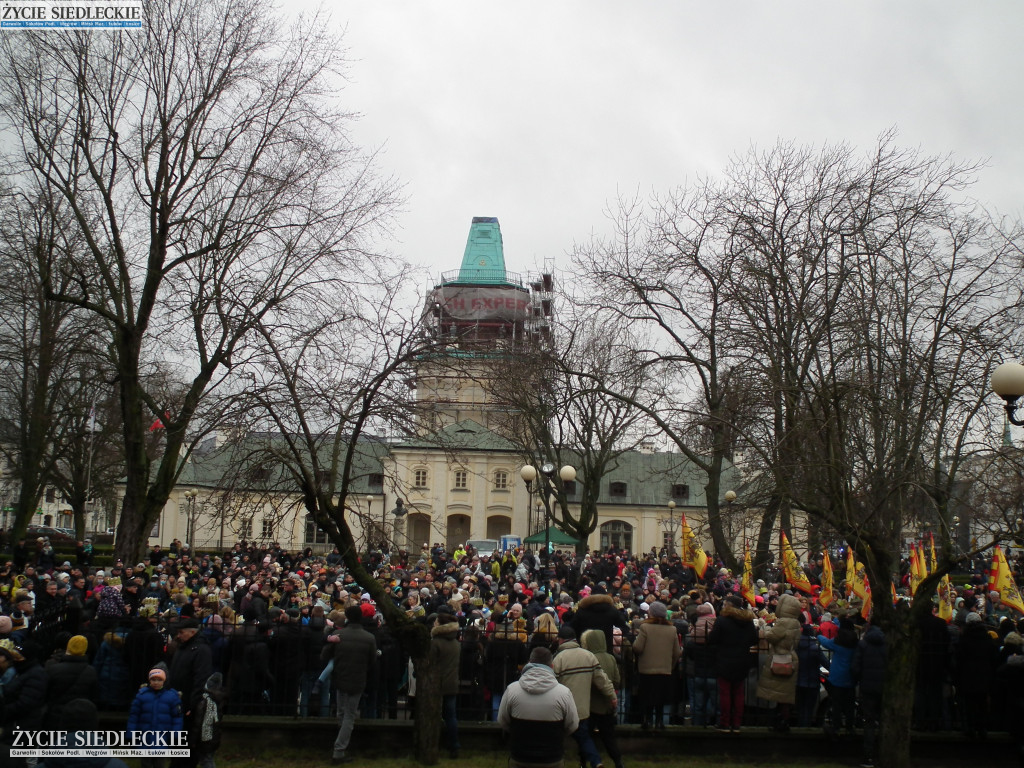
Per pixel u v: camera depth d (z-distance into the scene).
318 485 12.73
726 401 23.53
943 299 21.56
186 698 11.27
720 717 13.41
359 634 12.57
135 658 13.16
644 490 75.12
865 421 18.42
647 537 74.19
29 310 31.94
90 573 25.28
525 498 70.56
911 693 12.27
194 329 22.38
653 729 13.17
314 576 22.39
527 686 9.00
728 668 13.18
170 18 22.70
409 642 12.46
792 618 13.26
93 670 10.12
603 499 74.56
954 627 15.55
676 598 20.31
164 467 23.33
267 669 13.44
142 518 23.14
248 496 13.90
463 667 13.84
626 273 32.09
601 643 11.71
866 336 18.91
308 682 13.95
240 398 13.77
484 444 69.88
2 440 39.84
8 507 62.34
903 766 12.09
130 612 14.41
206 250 22.31
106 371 26.14
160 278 22.78
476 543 52.47
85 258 26.91
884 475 15.88
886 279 21.64
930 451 19.38
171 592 17.42
